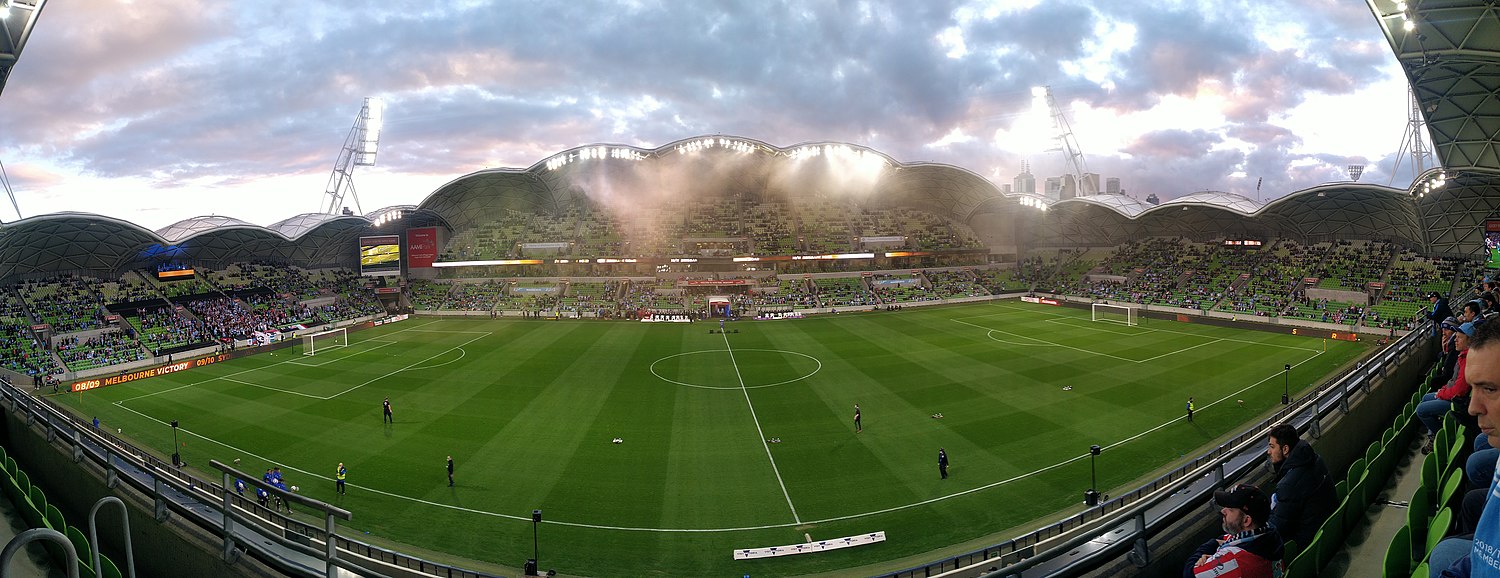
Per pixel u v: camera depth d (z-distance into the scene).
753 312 85.38
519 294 96.06
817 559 21.08
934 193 106.19
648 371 49.22
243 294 78.19
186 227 73.19
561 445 31.88
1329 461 14.36
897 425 34.28
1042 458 29.00
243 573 10.94
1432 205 60.41
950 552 21.06
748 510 24.61
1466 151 31.47
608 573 20.38
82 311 62.59
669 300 92.56
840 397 40.34
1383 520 11.31
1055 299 90.25
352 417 37.03
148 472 14.45
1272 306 69.31
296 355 57.81
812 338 64.44
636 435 33.38
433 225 102.38
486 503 25.38
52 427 20.44
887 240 104.12
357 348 61.19
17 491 16.53
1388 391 19.72
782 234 106.06
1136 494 21.34
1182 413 34.97
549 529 23.25
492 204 104.00
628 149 88.00
